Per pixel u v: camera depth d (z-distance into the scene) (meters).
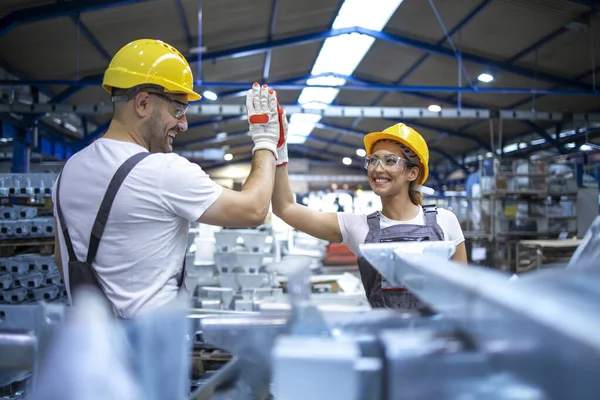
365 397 0.42
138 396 0.43
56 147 10.22
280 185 1.68
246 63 9.02
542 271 0.43
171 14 6.23
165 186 1.05
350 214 1.76
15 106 7.59
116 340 0.43
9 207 3.09
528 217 8.12
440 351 0.41
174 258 1.12
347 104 12.88
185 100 1.23
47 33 5.96
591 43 7.42
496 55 8.52
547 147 12.32
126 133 1.16
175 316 0.48
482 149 15.62
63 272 1.15
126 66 1.14
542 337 0.34
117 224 1.04
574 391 0.32
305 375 0.42
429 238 1.54
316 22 7.95
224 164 21.11
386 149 1.70
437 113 9.42
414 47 8.39
